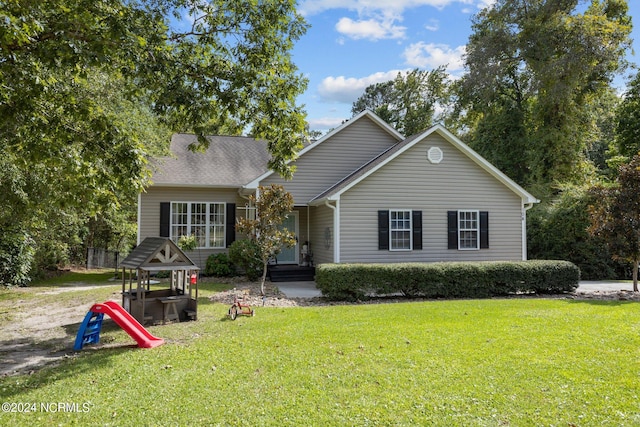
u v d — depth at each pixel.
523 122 26.92
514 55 26.34
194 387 4.75
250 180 17.09
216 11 8.79
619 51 23.14
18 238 13.50
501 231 15.36
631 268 17.72
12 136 8.26
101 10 6.35
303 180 16.41
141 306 8.17
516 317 8.40
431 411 4.09
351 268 11.03
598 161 32.16
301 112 8.80
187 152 18.41
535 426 3.80
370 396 4.45
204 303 10.30
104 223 21.27
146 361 5.75
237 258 14.69
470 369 5.25
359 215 14.03
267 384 4.82
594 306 9.73
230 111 8.08
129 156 6.91
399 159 14.45
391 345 6.35
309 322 8.03
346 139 17.02
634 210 12.30
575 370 5.21
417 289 11.48
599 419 3.93
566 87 22.48
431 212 14.68
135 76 7.54
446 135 14.74
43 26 6.00
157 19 7.96
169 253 8.55
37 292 12.97
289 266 16.33
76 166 7.10
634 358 5.68
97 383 4.95
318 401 4.33
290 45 9.09
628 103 23.28
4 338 7.40
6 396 4.58
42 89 6.21
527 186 25.45
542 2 24.55
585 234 17.38
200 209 16.78
